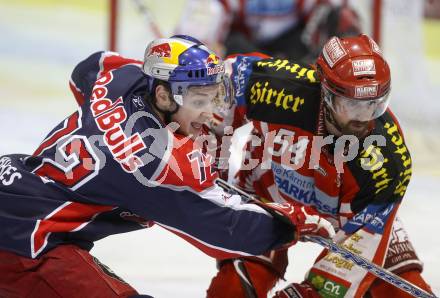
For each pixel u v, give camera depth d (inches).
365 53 306.8
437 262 470.3
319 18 644.7
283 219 311.6
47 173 313.7
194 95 306.7
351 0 699.4
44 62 960.3
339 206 339.9
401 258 342.3
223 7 632.4
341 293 324.2
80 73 365.4
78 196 307.1
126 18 972.6
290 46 653.9
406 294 337.7
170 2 1018.7
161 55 306.2
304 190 347.3
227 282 343.9
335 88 305.0
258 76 346.0
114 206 309.9
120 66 358.0
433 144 697.6
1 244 307.7
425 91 780.6
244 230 310.3
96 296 297.4
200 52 305.9
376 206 323.3
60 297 301.1
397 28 765.3
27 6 1200.8
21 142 680.4
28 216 307.3
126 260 466.9
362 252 323.9
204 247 314.2
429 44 988.6
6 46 1013.8
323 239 321.1
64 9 1186.6
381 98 302.8
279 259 351.9
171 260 469.4
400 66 773.9
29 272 305.3
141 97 317.1
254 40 653.9
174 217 306.3
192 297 418.6
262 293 345.4
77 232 308.8
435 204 566.6
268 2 636.1
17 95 831.1
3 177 316.8
